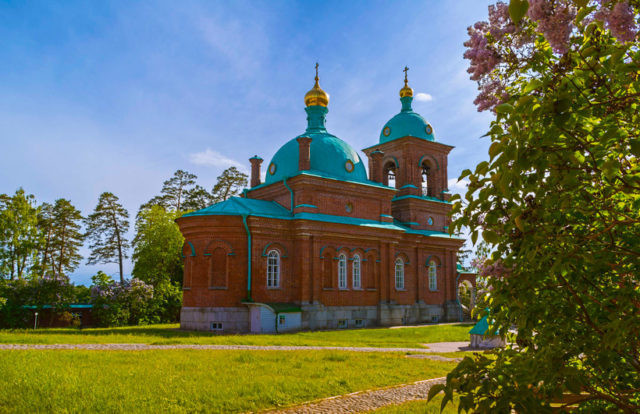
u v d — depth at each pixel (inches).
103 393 349.1
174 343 682.8
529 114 116.5
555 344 134.9
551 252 134.7
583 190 137.4
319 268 1141.7
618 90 125.0
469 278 1568.7
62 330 1001.5
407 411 329.1
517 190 122.6
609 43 133.3
